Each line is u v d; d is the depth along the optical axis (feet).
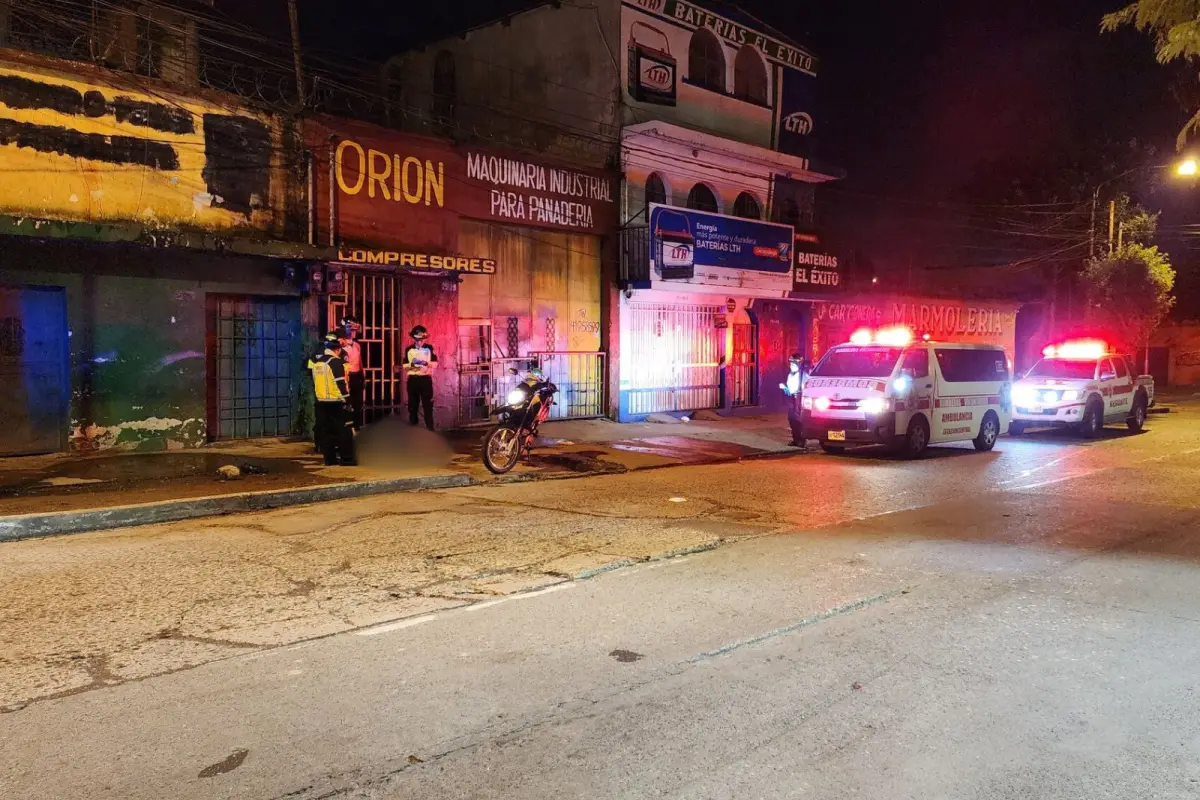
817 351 73.97
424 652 16.26
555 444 48.47
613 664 15.79
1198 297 115.44
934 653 16.65
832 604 19.74
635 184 58.90
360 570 21.88
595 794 11.18
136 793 11.08
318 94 52.16
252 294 41.78
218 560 22.71
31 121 34.71
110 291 37.27
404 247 46.29
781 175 70.03
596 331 58.13
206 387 40.70
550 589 20.58
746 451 49.96
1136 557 24.79
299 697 14.15
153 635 16.98
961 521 29.81
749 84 68.33
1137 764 12.25
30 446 36.24
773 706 14.03
